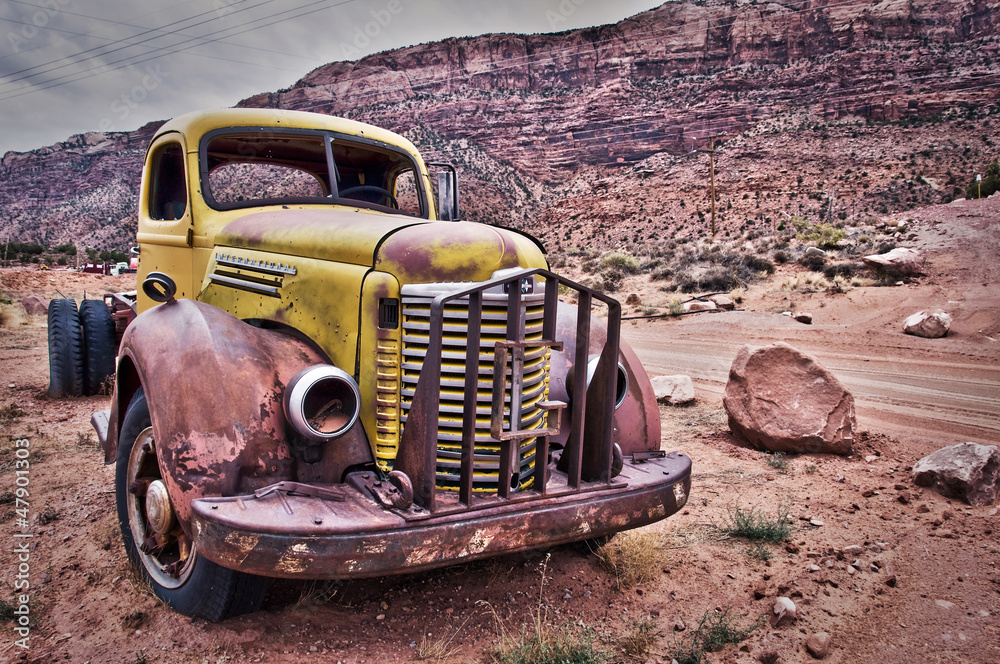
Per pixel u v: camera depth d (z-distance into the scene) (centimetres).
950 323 1380
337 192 456
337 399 299
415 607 338
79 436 663
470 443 274
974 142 12175
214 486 278
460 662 293
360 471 303
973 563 392
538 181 19200
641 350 1360
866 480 549
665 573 388
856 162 12531
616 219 13025
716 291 2147
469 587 360
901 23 18475
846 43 18662
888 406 828
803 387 639
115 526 441
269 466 287
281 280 352
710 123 18125
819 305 1762
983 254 2233
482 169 18475
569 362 387
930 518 463
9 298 2538
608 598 357
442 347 293
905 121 13538
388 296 301
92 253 5288
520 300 287
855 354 1247
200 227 436
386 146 501
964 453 522
